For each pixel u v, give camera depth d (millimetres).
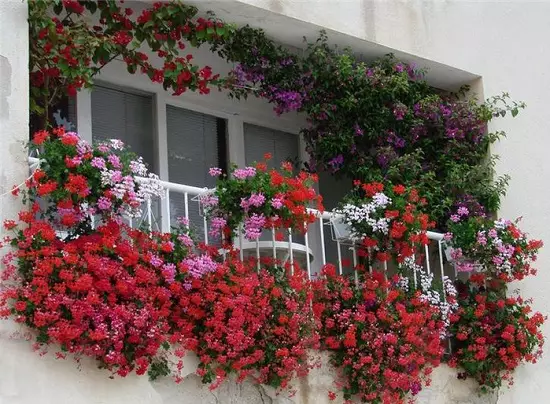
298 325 6055
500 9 8758
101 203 5410
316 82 7598
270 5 7121
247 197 6102
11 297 5086
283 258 6719
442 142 8102
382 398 6516
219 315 5688
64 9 6582
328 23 7480
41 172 5301
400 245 6840
